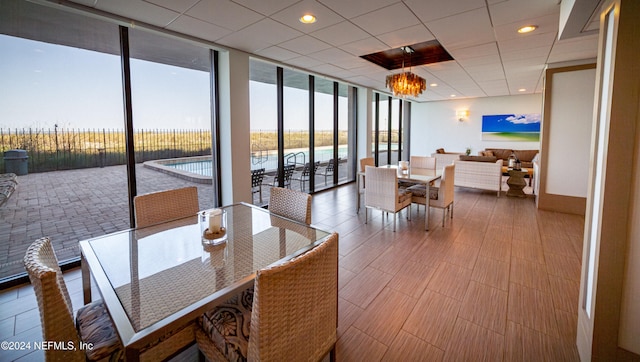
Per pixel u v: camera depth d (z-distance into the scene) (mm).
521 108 8680
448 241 3461
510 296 2303
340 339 1839
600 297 1420
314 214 4621
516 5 2588
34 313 2117
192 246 1708
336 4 2580
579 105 4453
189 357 1712
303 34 3346
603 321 1423
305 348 1224
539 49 3848
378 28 3133
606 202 1369
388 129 9078
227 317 1376
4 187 2541
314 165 6082
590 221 1643
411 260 2951
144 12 2748
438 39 3479
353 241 3469
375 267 2803
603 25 1528
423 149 10469
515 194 5805
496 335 1866
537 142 8570
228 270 1426
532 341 1812
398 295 2328
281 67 4973
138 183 3307
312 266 1161
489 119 9180
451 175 4105
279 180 5270
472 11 2711
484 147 9359
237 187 4133
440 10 2697
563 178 4656
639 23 1252
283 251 1639
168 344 1338
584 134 4449
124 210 3268
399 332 1902
